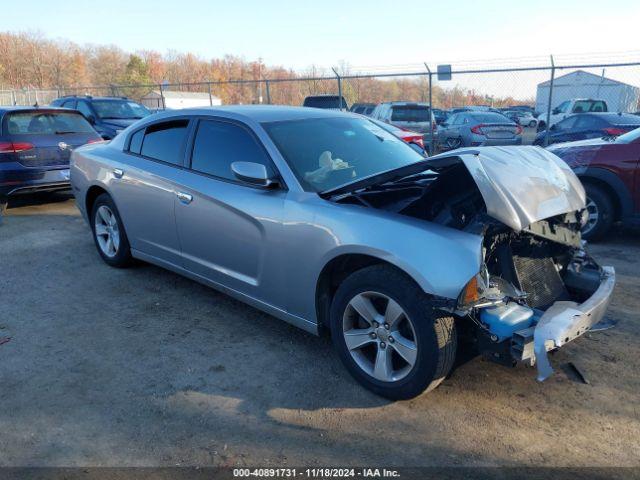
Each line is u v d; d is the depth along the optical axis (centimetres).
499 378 329
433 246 275
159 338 390
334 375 336
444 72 1130
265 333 395
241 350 370
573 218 359
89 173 523
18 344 384
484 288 272
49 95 3891
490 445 269
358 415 295
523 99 1148
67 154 824
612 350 360
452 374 333
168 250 449
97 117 1295
